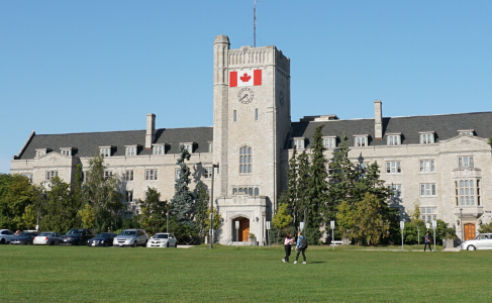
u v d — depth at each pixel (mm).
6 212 88125
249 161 85062
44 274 25453
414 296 18406
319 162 77625
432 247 65875
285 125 89312
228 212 82000
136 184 91500
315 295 18609
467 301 17312
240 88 86562
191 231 81375
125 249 54312
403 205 79875
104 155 92562
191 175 89438
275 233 78875
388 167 81188
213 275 25516
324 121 89125
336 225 76625
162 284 21656
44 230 81625
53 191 84562
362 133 85062
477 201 74625
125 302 16984
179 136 93812
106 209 83812
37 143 98750
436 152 79125
